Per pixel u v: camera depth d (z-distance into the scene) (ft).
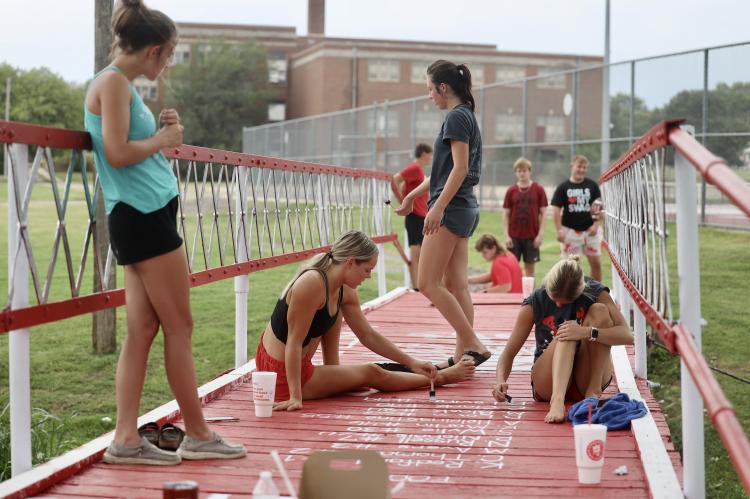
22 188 12.04
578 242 40.47
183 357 13.04
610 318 16.90
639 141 14.84
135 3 12.23
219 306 48.65
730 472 30.32
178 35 12.57
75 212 96.78
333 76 208.74
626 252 18.99
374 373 18.52
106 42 38.04
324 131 121.49
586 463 12.35
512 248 42.80
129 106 12.17
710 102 56.03
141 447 13.14
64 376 35.22
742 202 7.64
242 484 12.26
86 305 13.61
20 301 12.10
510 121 85.40
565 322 16.48
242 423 16.01
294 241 24.48
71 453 13.19
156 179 12.56
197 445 13.46
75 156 13.55
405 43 212.64
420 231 36.37
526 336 17.72
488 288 37.96
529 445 14.49
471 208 19.60
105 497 11.75
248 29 236.63
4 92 225.97
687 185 11.29
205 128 229.25
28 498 11.67
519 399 18.13
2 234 84.33
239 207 20.80
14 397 12.27
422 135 99.04
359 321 18.60
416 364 18.72
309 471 10.30
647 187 14.26
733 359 37.29
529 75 212.43
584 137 71.31
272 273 63.05
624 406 15.70
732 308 42.50
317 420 16.22
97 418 28.78
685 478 11.50
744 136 53.83
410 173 35.19
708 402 8.47
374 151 104.22
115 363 36.86
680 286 11.37
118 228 12.47
